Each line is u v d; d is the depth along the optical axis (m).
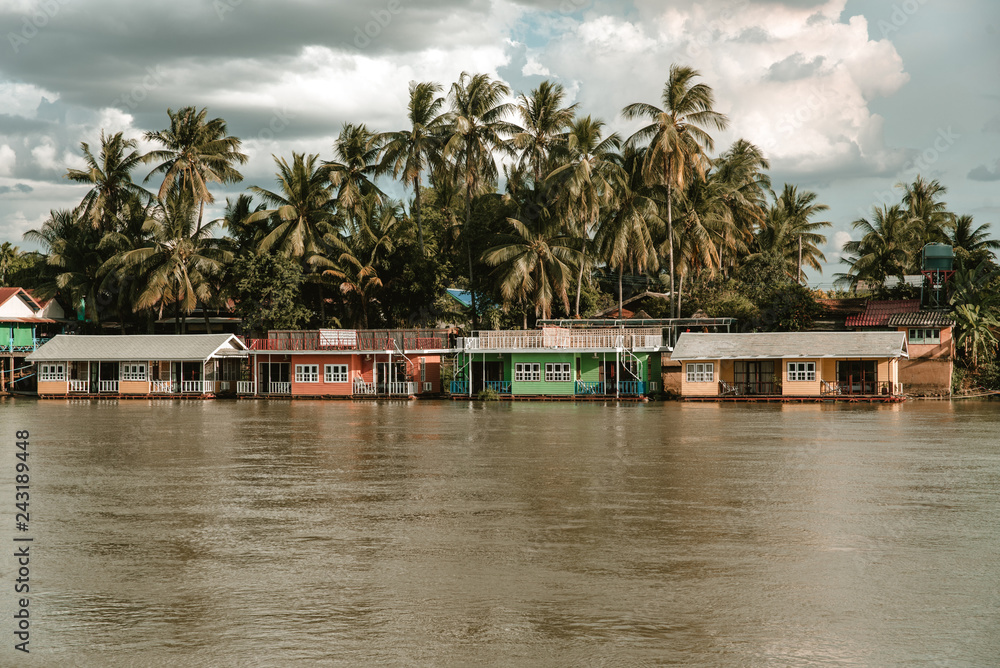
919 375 60.47
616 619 12.43
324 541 16.80
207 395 66.25
